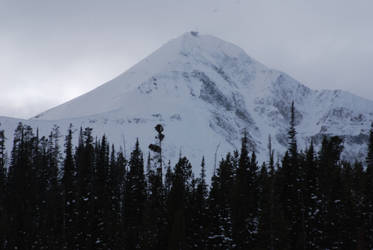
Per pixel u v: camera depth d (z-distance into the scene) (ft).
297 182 331.36
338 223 304.91
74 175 441.68
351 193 330.54
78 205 392.27
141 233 368.89
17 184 451.12
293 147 357.00
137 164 444.55
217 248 328.49
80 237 370.73
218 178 362.33
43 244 383.86
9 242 376.27
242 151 362.94
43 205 437.58
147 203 395.55
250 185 345.72
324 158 348.79
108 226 379.55
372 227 306.35
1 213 407.64
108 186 430.61
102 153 458.09
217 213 336.08
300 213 317.01
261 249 303.48
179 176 371.35
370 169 339.36
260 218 312.09
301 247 301.02
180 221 321.52
